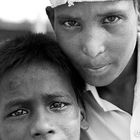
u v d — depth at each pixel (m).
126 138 1.13
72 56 1.02
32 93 1.02
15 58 1.05
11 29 3.00
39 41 1.10
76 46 1.00
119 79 1.14
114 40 1.00
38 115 1.02
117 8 0.97
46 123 1.00
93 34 0.98
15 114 1.04
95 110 1.17
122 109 1.16
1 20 3.07
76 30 1.00
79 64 1.02
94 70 1.00
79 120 1.09
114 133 1.14
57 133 1.02
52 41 1.10
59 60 1.07
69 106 1.06
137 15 1.05
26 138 1.01
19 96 1.03
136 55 1.16
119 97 1.16
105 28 0.99
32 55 1.06
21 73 1.04
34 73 1.04
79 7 0.97
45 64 1.05
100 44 0.98
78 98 1.12
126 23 1.00
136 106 1.11
